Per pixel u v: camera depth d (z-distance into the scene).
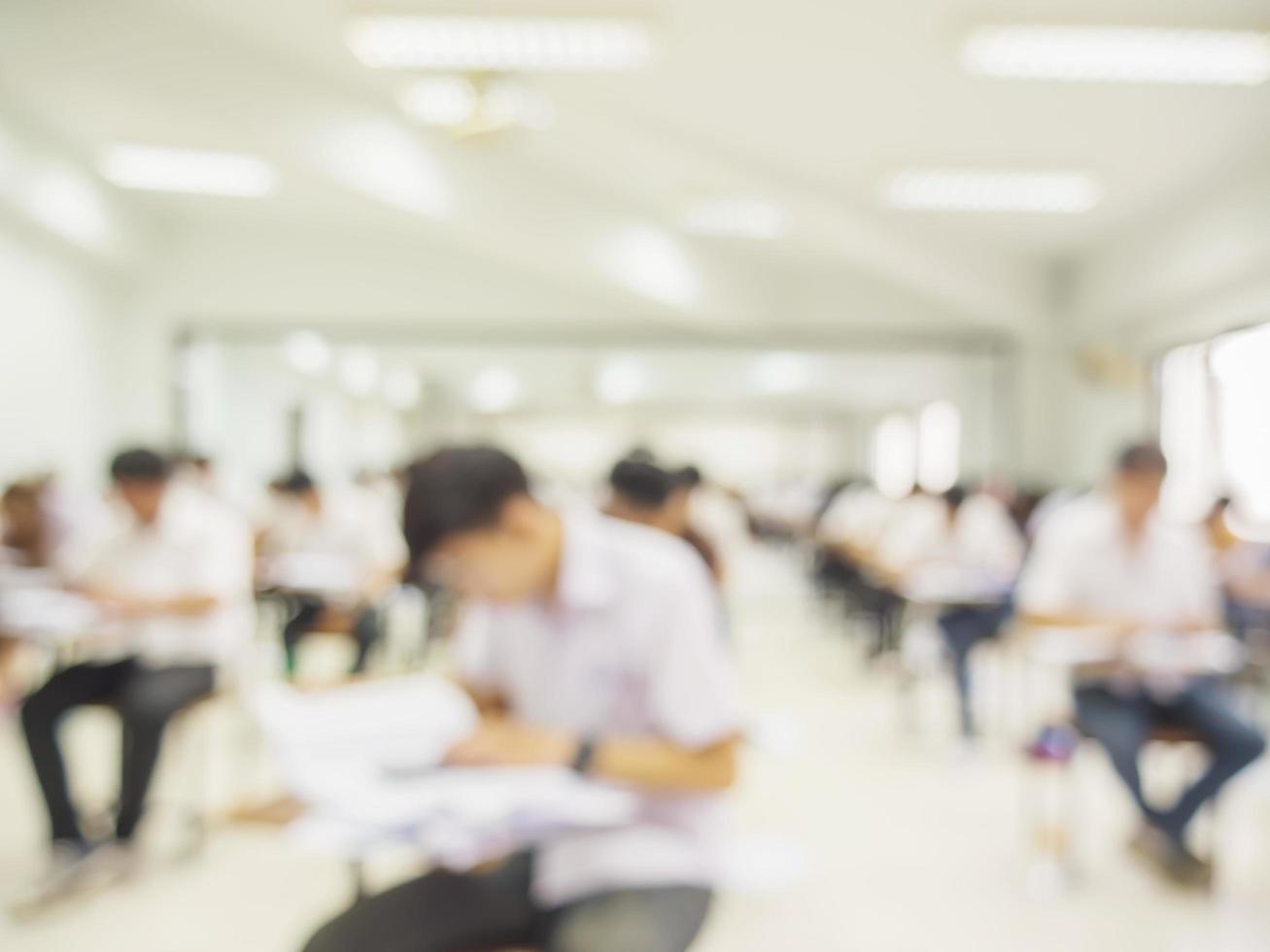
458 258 7.71
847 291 7.77
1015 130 4.79
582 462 9.67
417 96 5.05
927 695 5.37
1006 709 4.98
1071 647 2.78
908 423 10.93
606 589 1.28
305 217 7.15
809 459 11.20
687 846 1.27
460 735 1.29
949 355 7.90
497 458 1.22
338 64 4.93
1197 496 4.13
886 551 5.63
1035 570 3.05
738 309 7.64
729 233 6.94
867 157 5.28
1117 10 3.59
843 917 2.61
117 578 2.90
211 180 6.14
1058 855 3.02
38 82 4.52
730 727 1.26
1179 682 2.82
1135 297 6.17
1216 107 4.34
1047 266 7.26
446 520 1.17
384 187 5.57
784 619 8.53
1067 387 7.39
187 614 2.77
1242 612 4.16
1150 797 3.58
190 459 4.33
